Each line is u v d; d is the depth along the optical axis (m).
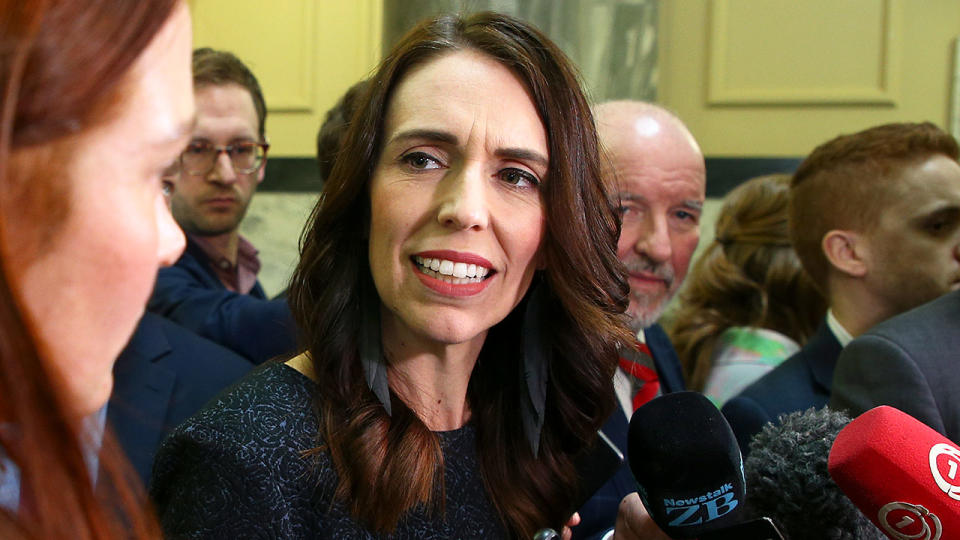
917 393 1.14
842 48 3.03
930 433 0.75
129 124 0.43
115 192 0.44
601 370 1.00
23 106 0.38
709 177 3.04
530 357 1.00
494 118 0.85
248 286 2.13
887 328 1.22
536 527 0.97
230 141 1.83
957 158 1.48
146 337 1.41
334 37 3.08
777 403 1.40
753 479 0.82
